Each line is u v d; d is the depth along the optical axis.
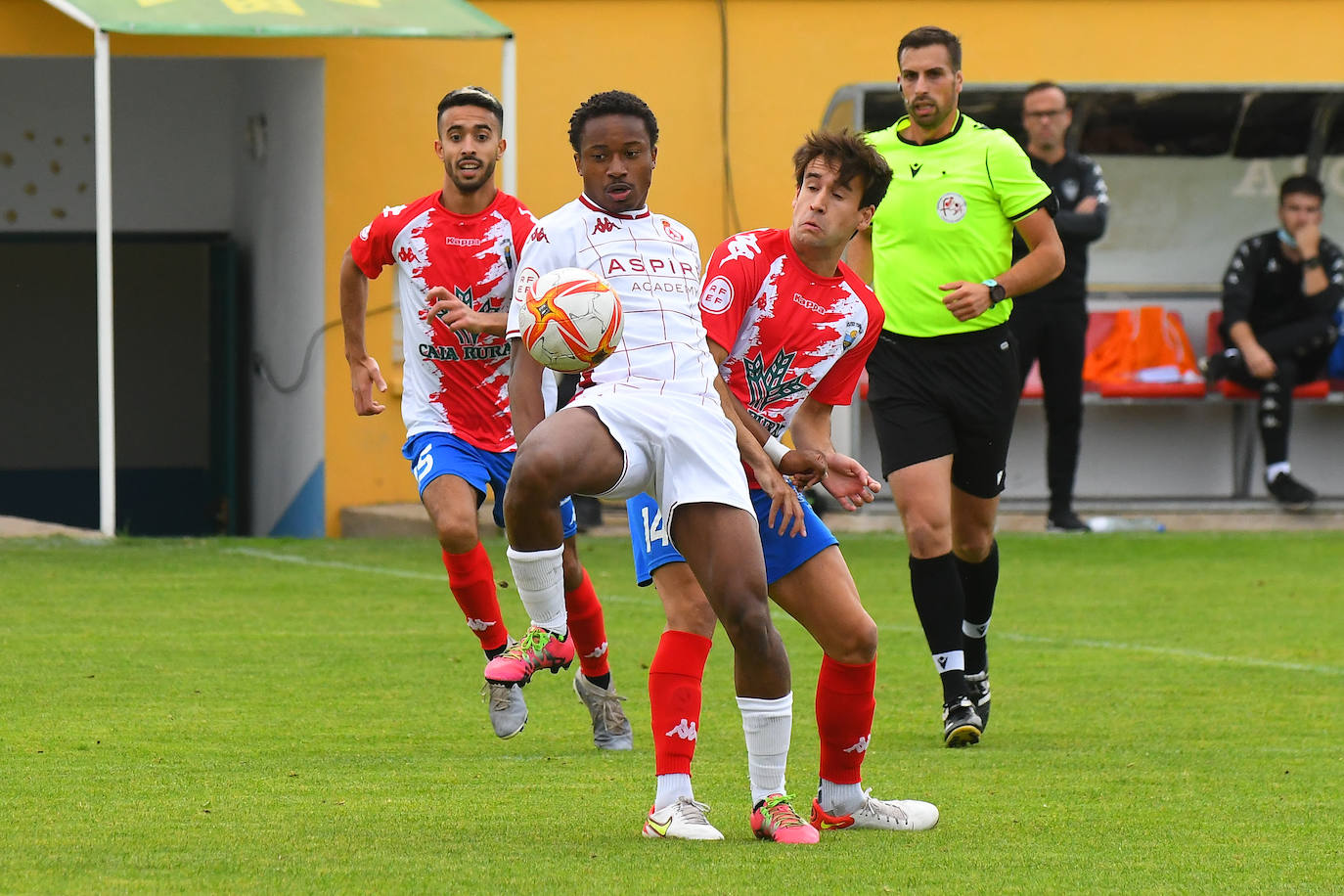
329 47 51.31
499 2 51.66
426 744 20.62
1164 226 52.31
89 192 65.00
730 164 52.88
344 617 31.27
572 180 52.34
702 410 15.03
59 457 69.25
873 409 22.62
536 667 15.58
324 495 51.94
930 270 22.48
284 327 56.69
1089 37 53.72
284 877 13.41
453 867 13.88
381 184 51.78
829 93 53.06
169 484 69.88
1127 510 50.22
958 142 22.78
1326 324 49.12
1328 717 23.23
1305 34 54.09
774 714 15.14
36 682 24.34
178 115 65.56
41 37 50.00
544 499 14.63
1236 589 36.69
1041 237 22.39
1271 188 52.62
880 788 18.30
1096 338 51.25
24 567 37.41
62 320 68.94
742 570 14.70
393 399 52.12
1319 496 51.56
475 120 22.30
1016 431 51.16
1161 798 17.77
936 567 21.67
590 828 15.77
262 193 59.78
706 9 52.50
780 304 16.12
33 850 14.41
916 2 53.16
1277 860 14.81
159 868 13.73
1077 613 33.34
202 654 27.06
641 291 15.53
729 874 13.78
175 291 69.62
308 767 18.94
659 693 15.68
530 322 15.20
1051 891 13.48
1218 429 52.12
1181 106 51.09
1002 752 20.67
